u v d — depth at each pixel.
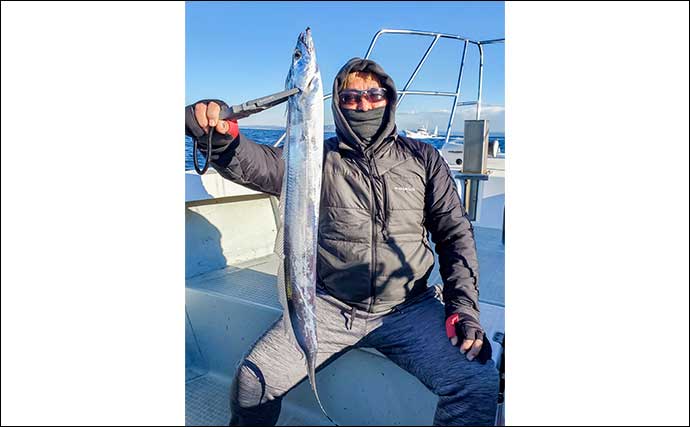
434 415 1.64
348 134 1.71
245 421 1.60
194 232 2.64
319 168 1.34
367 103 1.74
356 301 1.68
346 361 1.76
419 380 1.61
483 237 3.27
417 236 1.74
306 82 1.28
